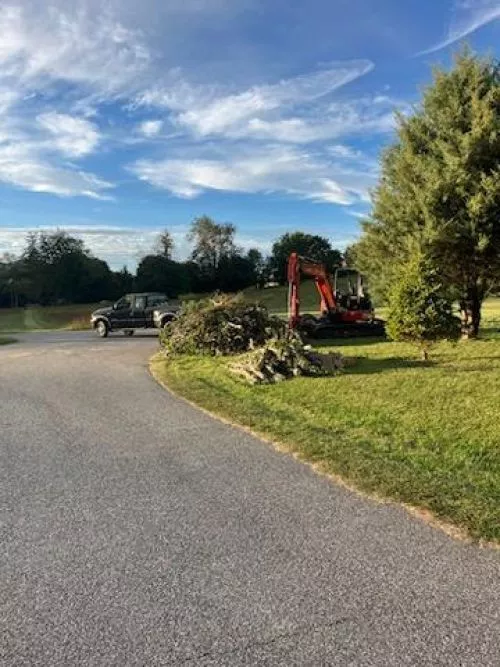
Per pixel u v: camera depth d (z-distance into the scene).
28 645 2.90
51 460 6.11
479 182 15.51
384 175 17.80
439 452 6.02
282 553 3.87
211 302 16.58
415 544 3.95
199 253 108.75
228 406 8.69
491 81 16.23
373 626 3.01
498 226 15.52
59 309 81.88
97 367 14.03
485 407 7.93
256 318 15.88
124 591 3.41
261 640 2.91
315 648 2.83
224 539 4.11
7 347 21.08
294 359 11.34
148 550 3.95
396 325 12.82
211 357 15.02
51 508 4.75
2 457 6.25
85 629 3.03
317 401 8.81
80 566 3.73
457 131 15.98
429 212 15.98
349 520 4.39
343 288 23.08
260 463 5.91
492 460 5.72
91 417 8.23
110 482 5.39
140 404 9.13
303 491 5.06
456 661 2.71
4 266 106.44
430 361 12.88
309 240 111.00
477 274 16.75
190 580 3.53
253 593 3.36
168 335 16.39
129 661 2.77
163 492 5.10
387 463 5.66
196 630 3.00
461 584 3.41
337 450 6.15
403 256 16.91
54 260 108.31
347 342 18.45
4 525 4.42
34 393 10.34
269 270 112.62
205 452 6.35
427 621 3.04
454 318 12.80
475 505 4.52
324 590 3.38
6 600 3.33
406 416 7.60
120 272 112.06
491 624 3.00
